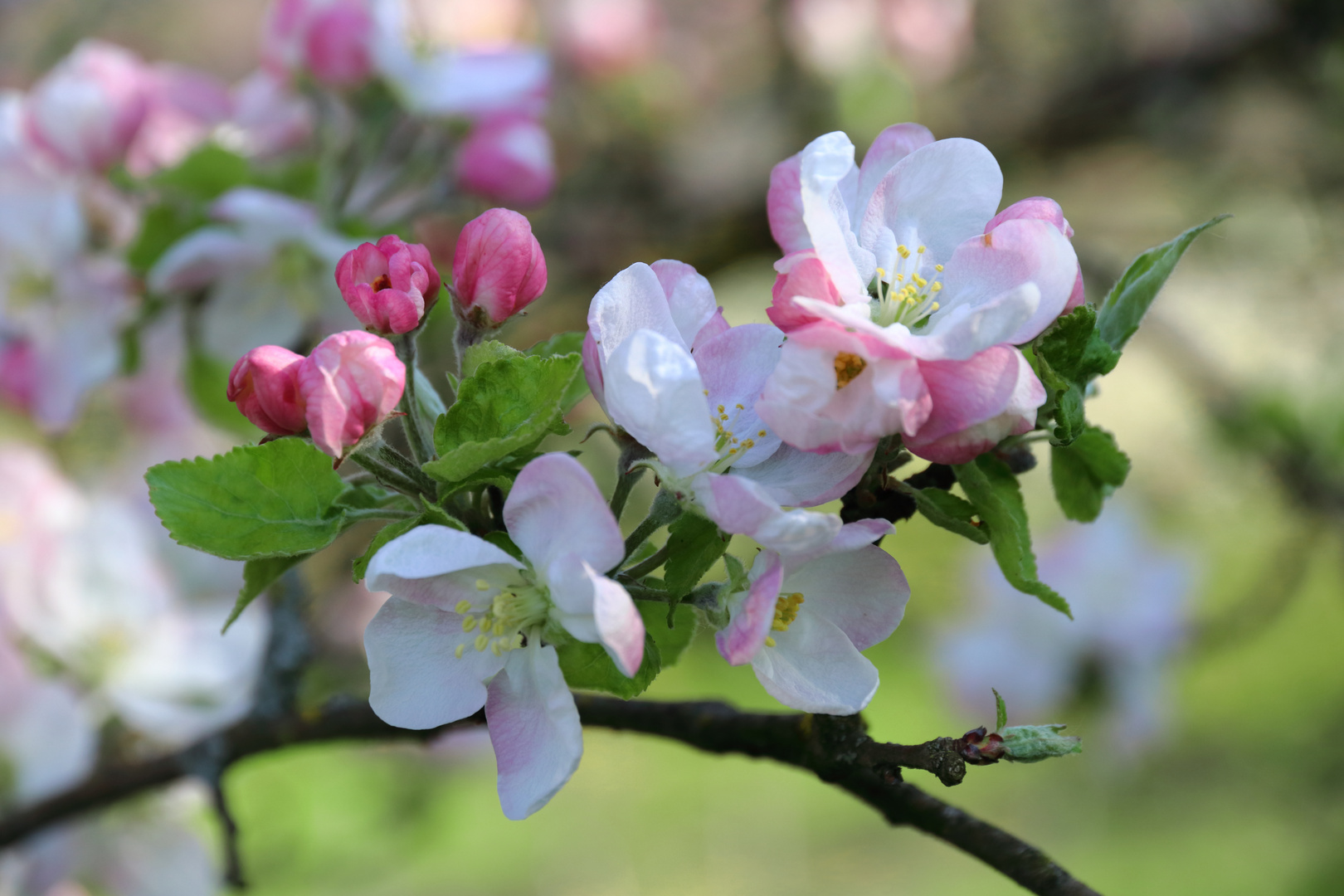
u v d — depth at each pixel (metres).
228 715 0.76
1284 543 1.18
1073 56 1.40
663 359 0.48
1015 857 0.52
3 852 0.64
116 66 0.77
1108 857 1.72
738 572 0.49
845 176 0.50
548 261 1.21
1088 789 1.83
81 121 0.75
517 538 0.49
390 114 0.76
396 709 0.49
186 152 0.71
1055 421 0.50
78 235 0.72
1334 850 1.46
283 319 0.71
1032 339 0.49
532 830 1.94
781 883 1.94
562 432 0.50
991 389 0.48
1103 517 1.11
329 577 0.91
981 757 0.49
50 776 0.71
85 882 0.74
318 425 0.49
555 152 1.27
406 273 0.51
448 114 0.77
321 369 0.49
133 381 0.86
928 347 0.48
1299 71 1.28
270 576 0.53
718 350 0.50
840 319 0.48
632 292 0.50
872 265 0.50
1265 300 1.33
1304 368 1.27
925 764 0.50
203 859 0.76
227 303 0.71
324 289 0.71
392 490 0.52
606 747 2.15
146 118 0.78
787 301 0.49
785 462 0.50
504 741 0.49
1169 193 1.48
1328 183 1.32
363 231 0.72
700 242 1.24
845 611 0.50
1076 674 1.09
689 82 1.43
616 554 0.48
